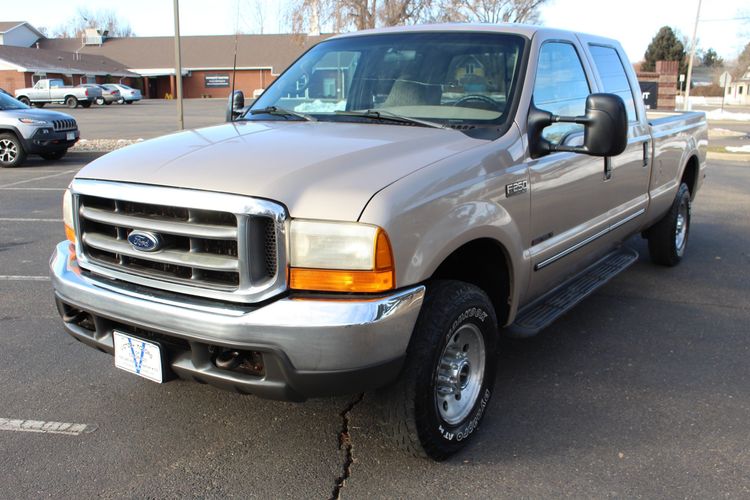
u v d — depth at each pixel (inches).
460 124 145.2
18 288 232.4
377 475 123.8
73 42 2824.8
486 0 1186.0
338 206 105.7
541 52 158.9
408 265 109.6
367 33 179.6
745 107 2480.3
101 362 172.6
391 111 153.6
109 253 124.0
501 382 163.0
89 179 122.7
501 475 124.0
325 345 104.3
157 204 112.1
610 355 179.9
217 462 127.7
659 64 970.1
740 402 153.1
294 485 120.6
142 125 1085.1
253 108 170.1
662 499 117.0
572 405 151.2
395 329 108.1
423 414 118.3
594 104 134.7
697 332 196.7
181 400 152.3
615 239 201.3
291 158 117.2
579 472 125.2
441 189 117.3
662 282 247.4
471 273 145.3
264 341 105.7
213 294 110.5
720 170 601.6
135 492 118.3
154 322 114.0
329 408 148.6
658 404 152.0
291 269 107.1
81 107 1727.4
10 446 132.5
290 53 2669.8
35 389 157.0
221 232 107.7
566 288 183.5
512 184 136.1
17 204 395.5
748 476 124.1
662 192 231.0
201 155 121.1
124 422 142.4
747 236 323.9
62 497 116.6
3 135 579.2
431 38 166.6
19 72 2011.6
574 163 160.9
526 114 145.5
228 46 2728.8
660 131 223.5
